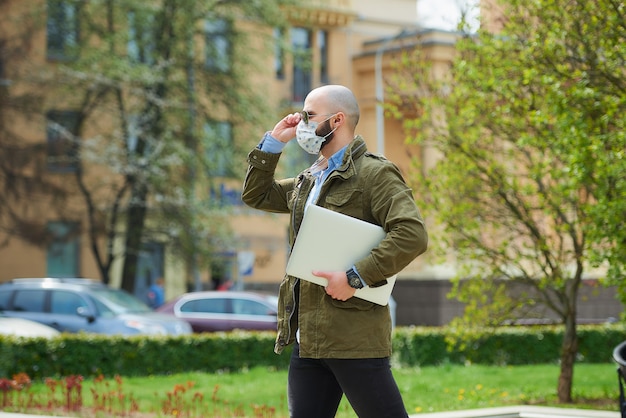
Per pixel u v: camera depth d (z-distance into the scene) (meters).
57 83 33.06
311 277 5.24
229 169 35.00
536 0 11.74
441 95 13.71
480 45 12.95
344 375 5.32
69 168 34.66
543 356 20.03
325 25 45.78
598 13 11.03
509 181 13.83
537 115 11.41
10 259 37.69
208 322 25.33
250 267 33.59
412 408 12.59
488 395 13.91
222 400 13.78
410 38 41.59
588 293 28.75
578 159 10.77
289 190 5.99
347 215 5.37
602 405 12.54
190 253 33.78
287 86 45.00
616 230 10.91
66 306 22.28
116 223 34.81
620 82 11.11
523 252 13.99
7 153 32.34
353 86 46.34
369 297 5.24
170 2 34.00
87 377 17.38
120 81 32.91
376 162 5.39
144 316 22.64
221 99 35.28
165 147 33.47
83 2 33.81
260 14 35.41
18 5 33.91
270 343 19.28
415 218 5.16
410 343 19.64
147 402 13.52
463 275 13.73
